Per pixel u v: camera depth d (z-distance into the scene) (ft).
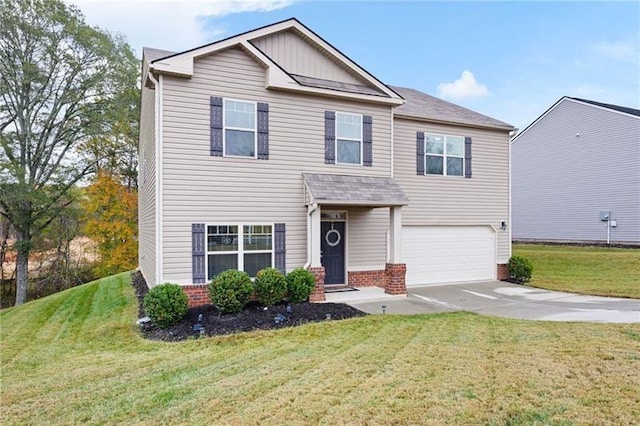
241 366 19.11
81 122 72.95
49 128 71.15
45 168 72.64
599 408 13.29
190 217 31.63
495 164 48.75
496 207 48.62
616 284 42.83
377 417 13.19
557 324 25.64
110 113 71.26
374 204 35.53
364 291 37.93
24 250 71.72
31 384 18.31
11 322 36.96
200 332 25.93
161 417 14.07
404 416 13.19
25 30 64.13
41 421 14.34
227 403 14.88
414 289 41.88
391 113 40.40
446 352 19.83
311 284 32.65
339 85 38.17
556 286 42.96
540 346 20.33
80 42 67.92
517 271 46.50
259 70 34.37
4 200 64.95
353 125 38.60
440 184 45.47
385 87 39.40
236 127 33.47
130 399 15.81
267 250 34.42
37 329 32.35
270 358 20.16
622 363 17.34
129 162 85.20
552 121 77.15
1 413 15.12
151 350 23.20
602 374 16.11
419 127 44.45
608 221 67.51
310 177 35.68
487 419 12.83
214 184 32.50
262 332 25.35
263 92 34.50
